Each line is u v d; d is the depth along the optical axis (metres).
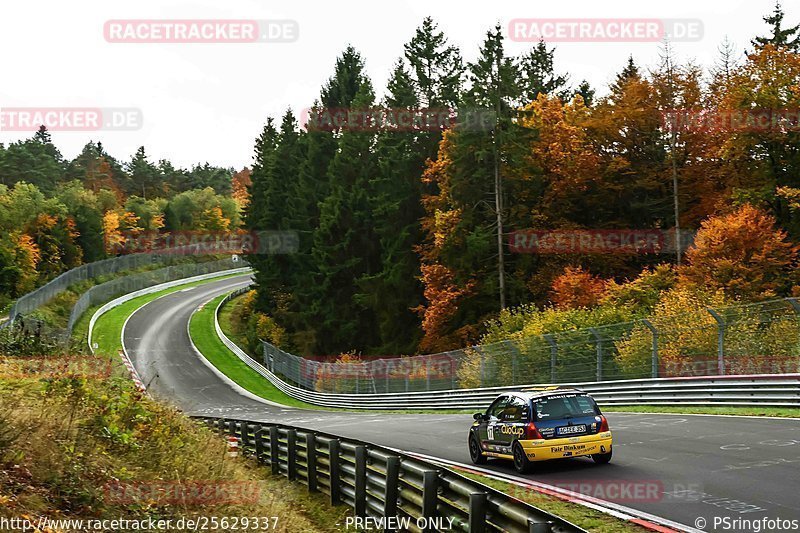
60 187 185.25
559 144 69.81
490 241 68.56
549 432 19.31
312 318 97.69
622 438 24.19
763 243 51.56
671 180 69.19
